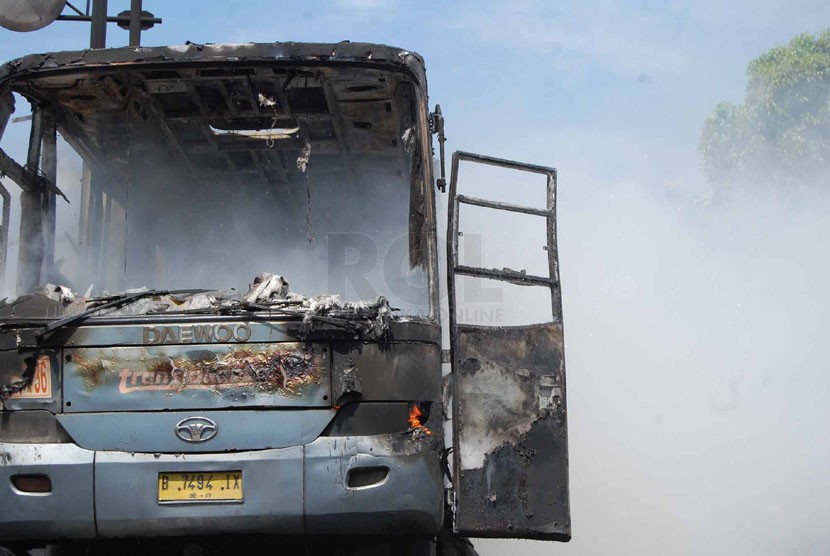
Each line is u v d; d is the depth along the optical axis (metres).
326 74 6.21
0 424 5.38
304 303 5.44
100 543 5.73
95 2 11.73
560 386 6.04
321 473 5.25
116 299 5.50
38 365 5.39
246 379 5.32
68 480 5.24
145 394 5.31
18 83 6.23
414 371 5.48
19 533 5.29
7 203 6.25
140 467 5.23
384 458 5.32
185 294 5.64
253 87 6.43
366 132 6.91
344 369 5.36
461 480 5.75
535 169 6.46
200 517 5.22
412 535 5.54
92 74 6.18
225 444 5.27
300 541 5.75
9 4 8.02
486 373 5.91
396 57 6.12
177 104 6.68
